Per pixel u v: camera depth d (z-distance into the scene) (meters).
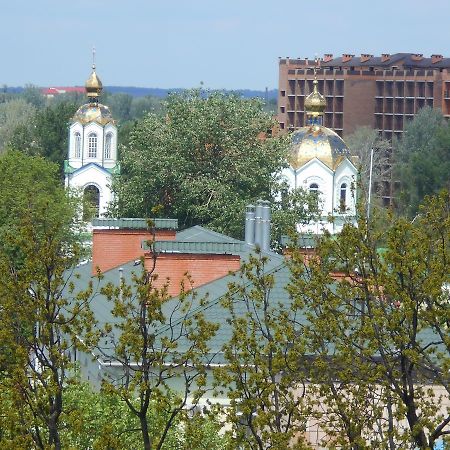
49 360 66.75
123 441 74.25
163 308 93.38
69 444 73.06
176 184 187.88
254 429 62.09
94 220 119.44
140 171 187.50
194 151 189.12
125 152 191.88
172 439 76.12
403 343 60.34
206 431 71.38
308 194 184.00
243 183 186.38
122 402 77.19
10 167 180.62
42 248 63.62
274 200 189.50
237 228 179.12
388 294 63.44
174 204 186.00
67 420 63.53
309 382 65.06
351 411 60.88
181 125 188.12
